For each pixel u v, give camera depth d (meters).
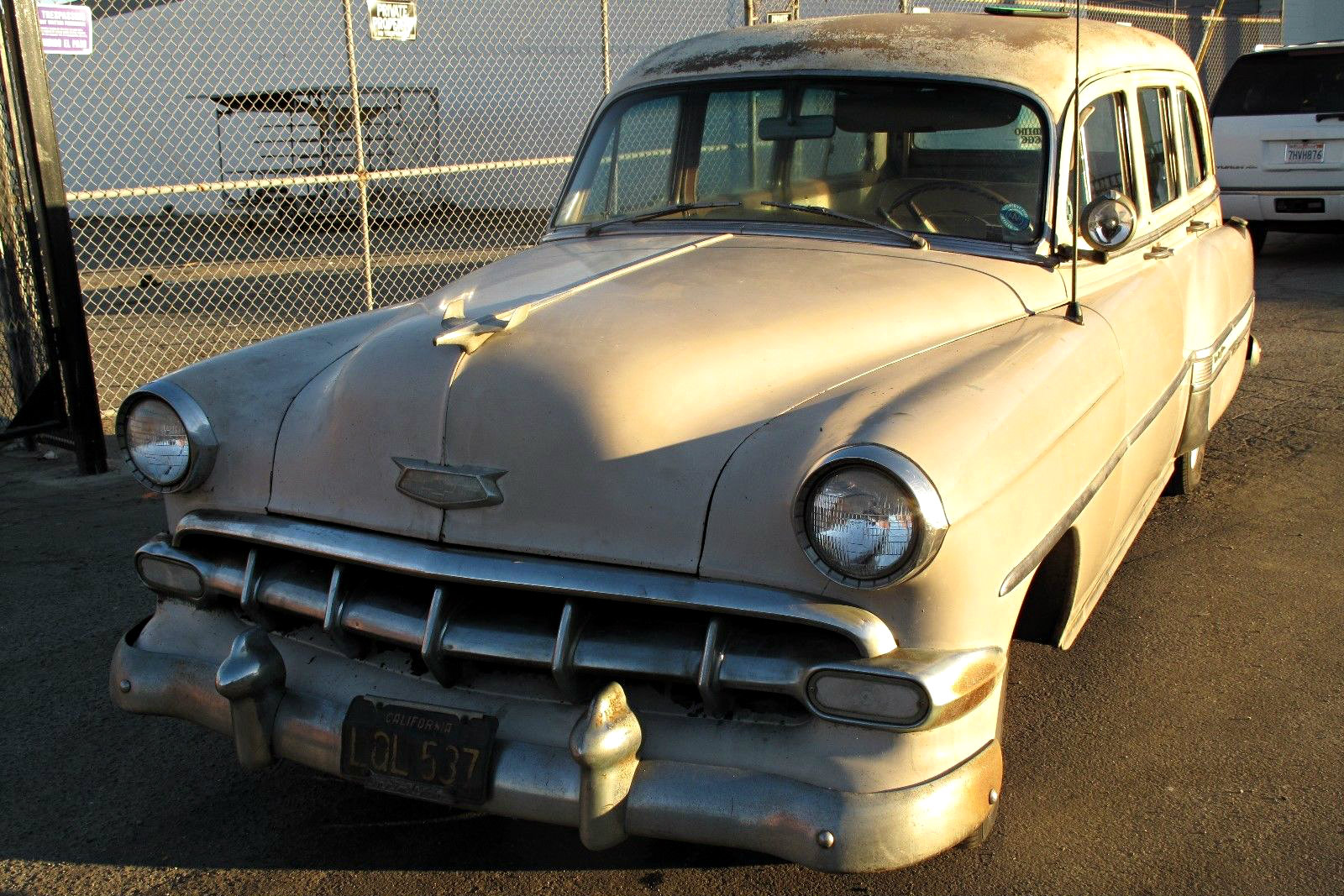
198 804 3.16
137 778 3.29
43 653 4.03
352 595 2.66
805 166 3.68
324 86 16.89
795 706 2.37
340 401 2.74
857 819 2.20
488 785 2.42
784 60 3.79
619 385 2.52
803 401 2.56
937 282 3.16
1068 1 9.47
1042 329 3.02
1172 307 3.92
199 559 2.88
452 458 2.56
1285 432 6.36
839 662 2.22
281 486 2.79
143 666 2.90
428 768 2.48
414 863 2.88
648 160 3.96
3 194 6.38
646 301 2.89
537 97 17.41
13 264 6.49
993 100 3.52
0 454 6.67
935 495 2.17
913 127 3.57
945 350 2.83
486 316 2.83
